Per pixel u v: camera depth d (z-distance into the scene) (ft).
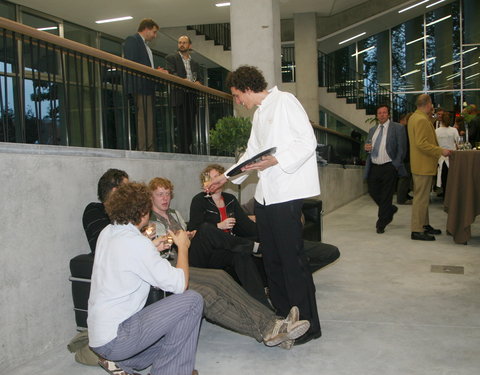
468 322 9.25
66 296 8.96
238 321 7.91
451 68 48.42
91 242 8.82
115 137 12.53
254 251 9.67
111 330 6.21
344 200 30.07
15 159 7.89
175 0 33.68
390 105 45.96
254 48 20.90
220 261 9.66
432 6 46.14
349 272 13.39
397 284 12.05
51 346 8.57
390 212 19.15
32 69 9.61
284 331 7.77
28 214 8.14
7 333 7.70
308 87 42.50
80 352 7.83
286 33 46.88
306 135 7.93
